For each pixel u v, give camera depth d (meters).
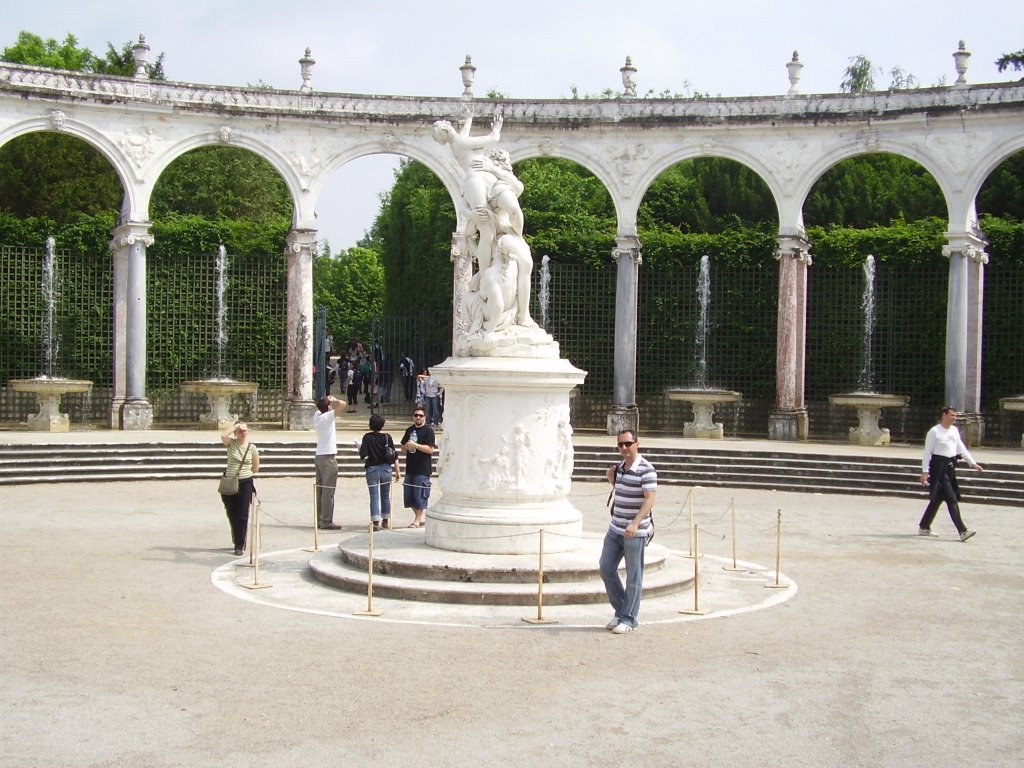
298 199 30.59
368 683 9.17
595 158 31.06
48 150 41.91
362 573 12.80
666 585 12.77
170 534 16.39
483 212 13.89
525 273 13.90
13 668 9.44
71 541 15.61
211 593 12.41
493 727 8.20
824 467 24.16
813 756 7.77
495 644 10.45
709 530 17.89
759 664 10.00
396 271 51.25
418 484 17.16
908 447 28.31
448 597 11.98
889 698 9.09
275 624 11.05
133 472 23.03
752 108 30.42
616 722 8.37
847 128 29.94
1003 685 9.52
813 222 43.88
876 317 32.69
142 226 29.69
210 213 47.75
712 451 25.28
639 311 34.06
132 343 29.88
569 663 9.88
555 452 13.45
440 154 30.88
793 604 12.51
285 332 34.22
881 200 43.72
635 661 9.99
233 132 30.16
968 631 11.41
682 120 30.62
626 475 11.20
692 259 33.88
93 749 7.63
